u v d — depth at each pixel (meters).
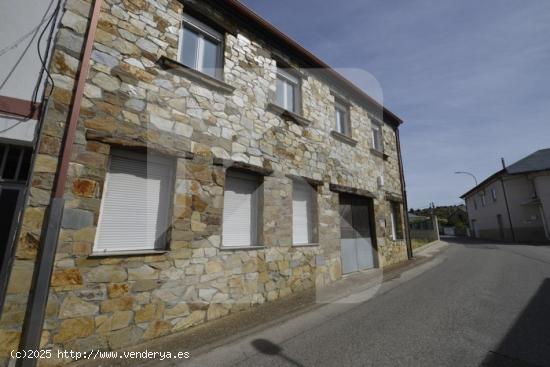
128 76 3.44
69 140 2.85
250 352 2.78
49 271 2.55
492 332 2.98
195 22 4.53
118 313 2.92
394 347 2.71
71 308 2.66
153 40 3.79
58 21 3.07
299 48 5.78
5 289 2.42
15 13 2.92
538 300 4.05
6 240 2.61
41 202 2.66
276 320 3.58
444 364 2.36
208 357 2.71
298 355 2.66
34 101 2.81
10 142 2.72
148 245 3.38
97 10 3.30
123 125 3.28
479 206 23.91
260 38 5.31
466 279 5.70
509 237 18.30
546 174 16.27
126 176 3.36
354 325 3.36
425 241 15.20
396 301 4.26
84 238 2.82
